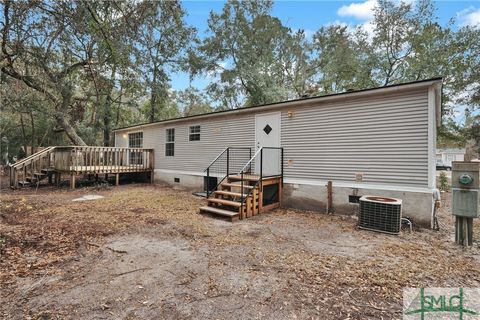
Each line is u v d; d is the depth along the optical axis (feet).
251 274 9.77
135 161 38.81
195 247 12.71
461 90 46.52
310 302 7.88
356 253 12.12
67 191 30.04
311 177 21.58
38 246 12.23
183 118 32.09
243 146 26.71
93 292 8.30
